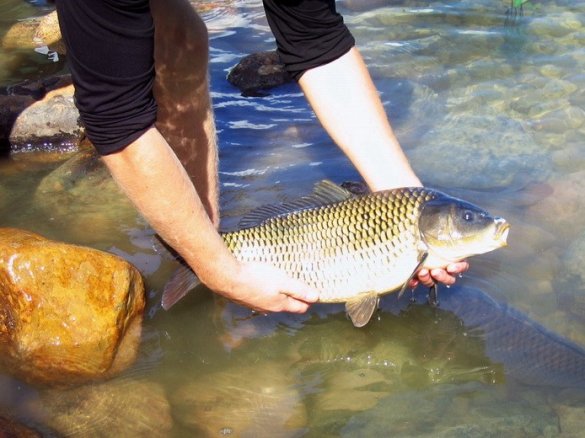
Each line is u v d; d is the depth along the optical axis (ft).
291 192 6.53
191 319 5.33
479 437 4.30
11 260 5.18
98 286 5.19
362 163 5.08
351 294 4.86
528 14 9.64
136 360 5.01
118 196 6.68
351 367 4.90
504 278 5.51
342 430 4.42
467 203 4.76
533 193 6.42
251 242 4.87
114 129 3.92
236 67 8.59
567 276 5.52
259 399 4.67
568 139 7.18
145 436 4.42
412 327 5.17
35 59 9.55
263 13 10.43
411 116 7.68
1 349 5.10
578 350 4.85
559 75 8.26
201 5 10.66
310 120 7.77
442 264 4.80
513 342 4.94
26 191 6.95
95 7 3.64
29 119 7.80
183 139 5.69
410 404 4.57
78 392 4.74
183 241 4.36
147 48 3.84
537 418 4.39
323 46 4.94
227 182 6.72
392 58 8.78
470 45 8.98
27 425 4.48
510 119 7.53
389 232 4.75
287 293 4.76
